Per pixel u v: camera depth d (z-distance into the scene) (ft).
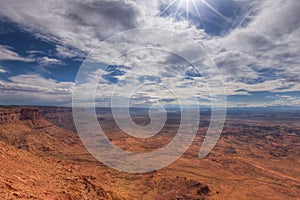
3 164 57.88
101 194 71.51
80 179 75.97
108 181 133.69
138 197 115.85
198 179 192.13
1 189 36.24
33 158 86.07
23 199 35.06
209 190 151.64
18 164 65.21
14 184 42.45
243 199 149.69
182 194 137.18
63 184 62.49
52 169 79.10
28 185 46.39
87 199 57.72
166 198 127.03
